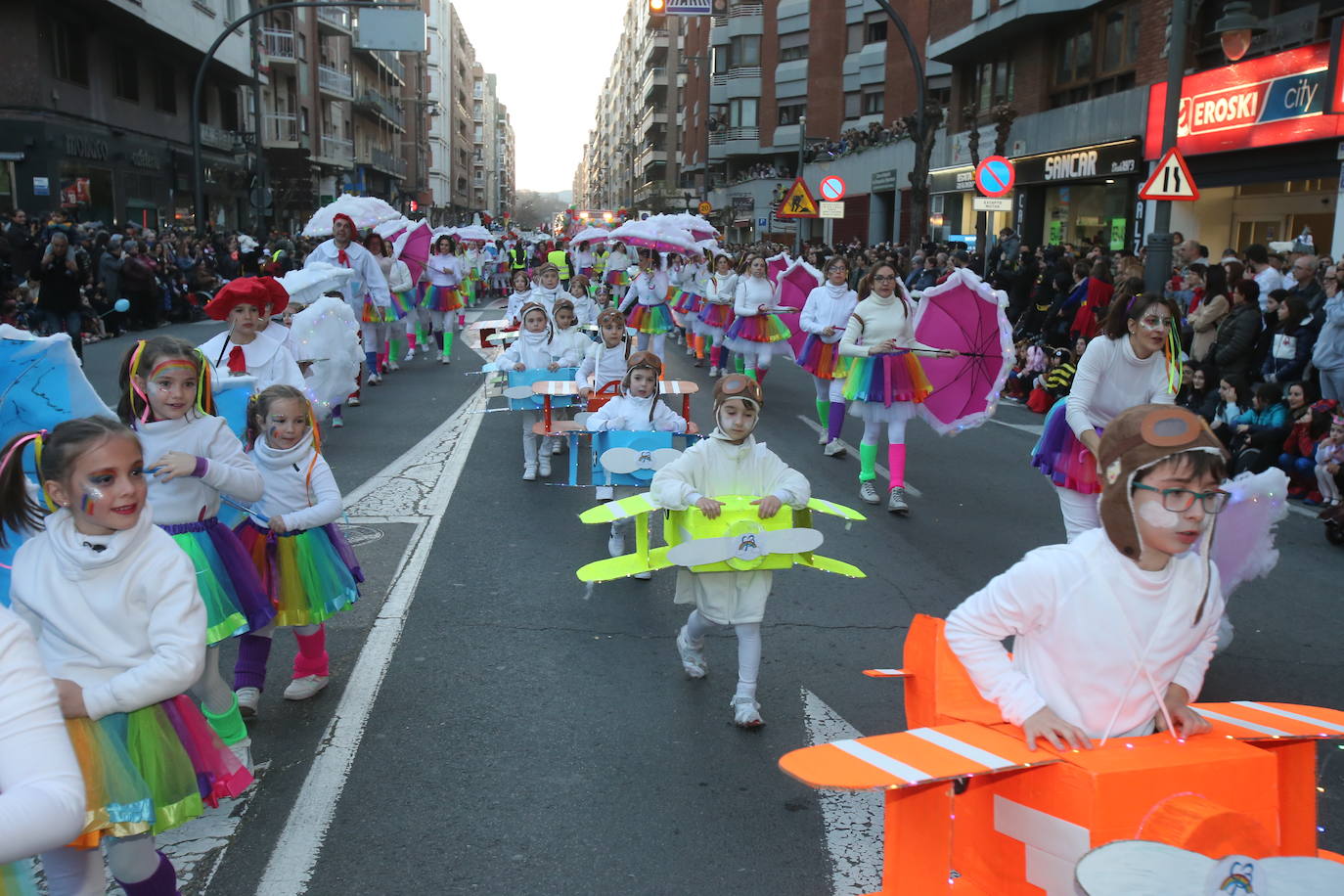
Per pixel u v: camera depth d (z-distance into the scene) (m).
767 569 4.49
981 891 2.59
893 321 8.27
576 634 5.63
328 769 4.12
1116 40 23.34
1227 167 18.77
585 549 7.18
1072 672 2.63
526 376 9.15
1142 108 21.27
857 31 54.84
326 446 10.55
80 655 2.72
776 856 3.58
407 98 87.44
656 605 6.14
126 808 2.59
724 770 4.18
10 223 19.34
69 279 15.94
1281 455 9.40
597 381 8.82
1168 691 2.66
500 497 8.59
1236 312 10.58
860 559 7.14
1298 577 6.96
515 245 41.22
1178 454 2.39
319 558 4.53
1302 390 9.37
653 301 17.38
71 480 2.59
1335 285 9.76
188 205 37.53
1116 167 22.08
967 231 32.41
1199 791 2.38
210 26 37.34
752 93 59.78
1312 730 2.59
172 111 36.53
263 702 4.72
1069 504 5.63
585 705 4.75
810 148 53.31
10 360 3.80
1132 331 5.31
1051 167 25.41
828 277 10.71
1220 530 4.72
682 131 92.06
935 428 8.52
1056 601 2.60
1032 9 24.41
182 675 2.66
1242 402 10.02
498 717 4.61
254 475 3.94
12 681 1.88
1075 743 2.46
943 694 2.88
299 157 42.59
